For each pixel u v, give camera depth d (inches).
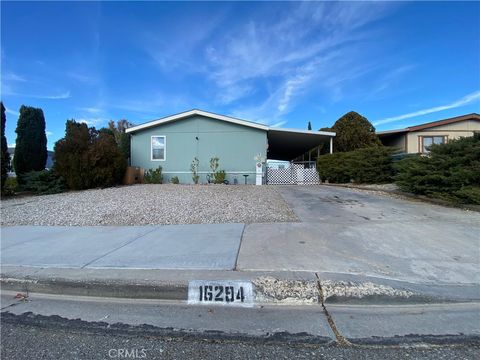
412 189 382.6
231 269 153.9
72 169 517.3
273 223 257.4
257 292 134.3
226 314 124.3
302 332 109.3
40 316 125.3
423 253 179.6
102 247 202.7
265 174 660.7
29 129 598.2
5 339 108.0
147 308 130.6
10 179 581.3
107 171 532.1
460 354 95.7
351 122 883.4
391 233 221.9
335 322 116.0
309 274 146.2
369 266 158.7
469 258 172.1
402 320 117.0
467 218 269.1
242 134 663.1
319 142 850.1
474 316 119.8
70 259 178.5
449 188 331.9
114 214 309.3
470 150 320.2
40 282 149.2
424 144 753.6
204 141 666.8
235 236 218.5
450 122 732.7
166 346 101.9
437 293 132.1
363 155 547.2
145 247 199.2
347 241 202.4
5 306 135.4
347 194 432.8
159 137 675.4
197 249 190.2
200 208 324.2
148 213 308.2
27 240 228.8
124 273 152.1
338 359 93.4
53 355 97.7
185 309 129.3
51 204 378.0
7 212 341.7
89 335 109.7
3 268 165.8
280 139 793.6
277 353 96.9
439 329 110.3
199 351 98.7
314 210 311.9
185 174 666.2
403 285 137.1
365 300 130.2
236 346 101.3
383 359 93.3
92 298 142.3
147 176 633.6
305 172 685.9
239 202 355.6
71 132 533.6
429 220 263.3
